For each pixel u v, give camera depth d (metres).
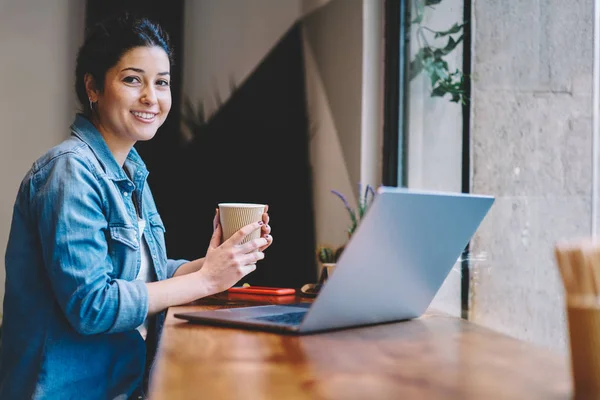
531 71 1.97
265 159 3.32
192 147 3.34
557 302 1.84
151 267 1.78
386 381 0.79
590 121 1.78
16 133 3.35
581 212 1.80
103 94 1.67
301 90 3.28
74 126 1.66
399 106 2.92
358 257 1.02
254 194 3.33
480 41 2.22
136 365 1.59
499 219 2.10
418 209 1.04
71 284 1.39
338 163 3.11
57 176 1.48
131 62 1.65
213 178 3.34
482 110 2.20
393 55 2.94
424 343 1.04
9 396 1.52
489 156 2.16
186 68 3.33
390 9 2.94
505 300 2.05
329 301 1.07
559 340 1.83
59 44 3.35
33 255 1.52
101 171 1.56
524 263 1.98
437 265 1.19
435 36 2.55
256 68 3.34
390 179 2.93
